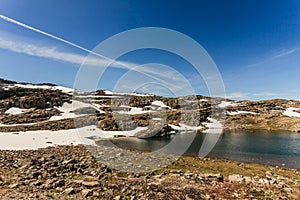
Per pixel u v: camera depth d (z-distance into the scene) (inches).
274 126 3718.0
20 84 5521.7
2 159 889.5
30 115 3218.5
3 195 487.2
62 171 733.3
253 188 639.8
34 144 1508.4
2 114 3255.4
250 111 4938.5
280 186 666.2
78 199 491.2
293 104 5625.0
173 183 650.8
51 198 485.7
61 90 5226.4
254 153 1525.6
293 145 1888.5
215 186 646.5
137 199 516.7
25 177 637.3
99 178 671.8
